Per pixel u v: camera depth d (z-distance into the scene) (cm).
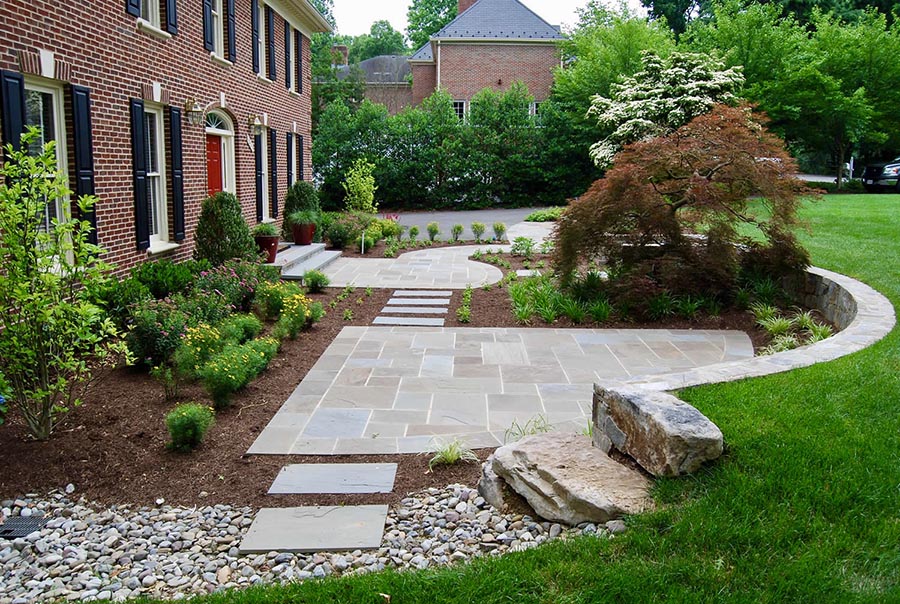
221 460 442
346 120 2567
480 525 346
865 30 2105
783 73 2031
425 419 517
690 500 313
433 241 1638
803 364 471
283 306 805
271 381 610
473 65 2923
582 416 522
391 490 395
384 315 891
